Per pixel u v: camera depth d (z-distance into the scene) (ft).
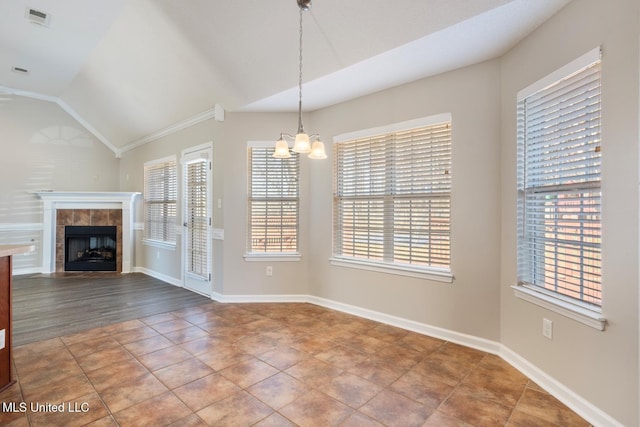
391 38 8.07
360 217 11.96
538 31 7.41
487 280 9.06
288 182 13.55
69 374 7.73
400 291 10.82
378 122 11.19
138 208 20.21
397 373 7.87
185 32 10.47
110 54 13.78
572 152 6.79
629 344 5.50
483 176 9.07
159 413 6.28
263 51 9.85
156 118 16.78
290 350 9.09
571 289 6.74
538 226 7.72
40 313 12.25
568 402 6.61
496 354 8.87
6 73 16.44
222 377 7.63
